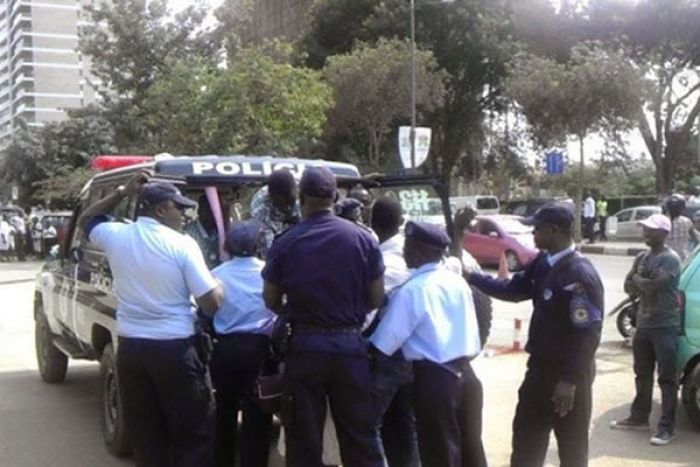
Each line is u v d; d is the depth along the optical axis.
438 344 4.57
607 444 6.72
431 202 6.27
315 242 4.45
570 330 4.57
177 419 4.84
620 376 9.16
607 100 30.03
